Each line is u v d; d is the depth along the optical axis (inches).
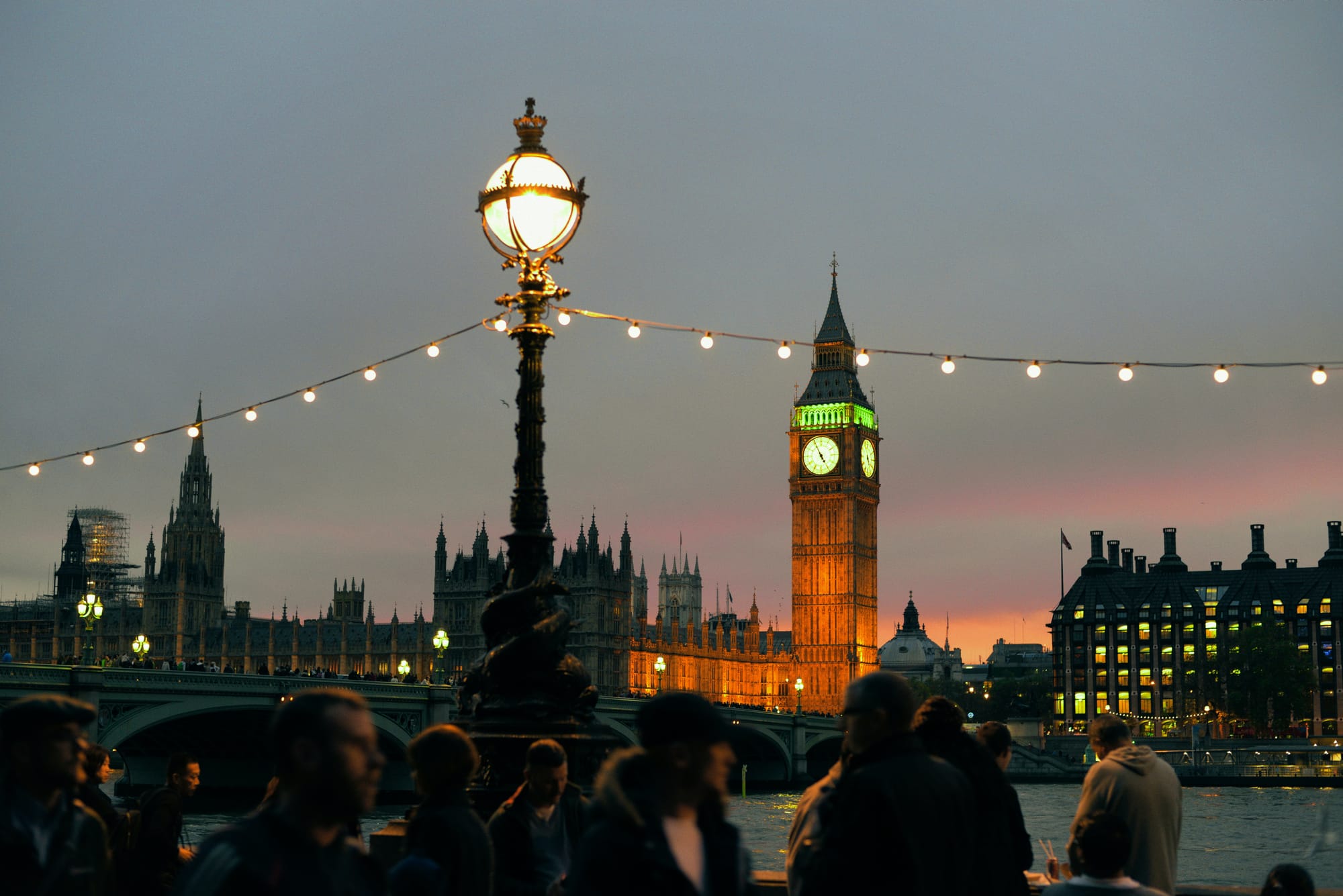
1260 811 5036.9
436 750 481.4
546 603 812.0
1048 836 3745.1
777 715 6200.8
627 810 361.1
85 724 425.7
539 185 836.0
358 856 355.6
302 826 340.8
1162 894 506.0
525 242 842.8
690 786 369.4
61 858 416.5
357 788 341.4
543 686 786.2
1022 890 534.0
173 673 3639.3
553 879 573.0
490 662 786.2
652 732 370.3
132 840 680.4
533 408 827.4
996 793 531.8
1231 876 2859.3
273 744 343.9
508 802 587.5
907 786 432.1
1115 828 506.9
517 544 812.6
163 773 4891.7
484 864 473.1
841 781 465.1
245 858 333.4
